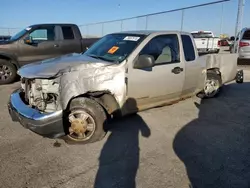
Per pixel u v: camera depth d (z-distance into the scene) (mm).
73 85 3441
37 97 3527
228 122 4766
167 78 4539
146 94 4285
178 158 3365
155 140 3883
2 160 3191
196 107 5617
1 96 6293
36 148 3531
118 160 3264
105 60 4102
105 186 2729
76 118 3641
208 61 5770
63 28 8594
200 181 2873
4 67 7641
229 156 3465
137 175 2945
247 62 13711
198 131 4293
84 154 3391
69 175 2906
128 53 4043
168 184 2797
